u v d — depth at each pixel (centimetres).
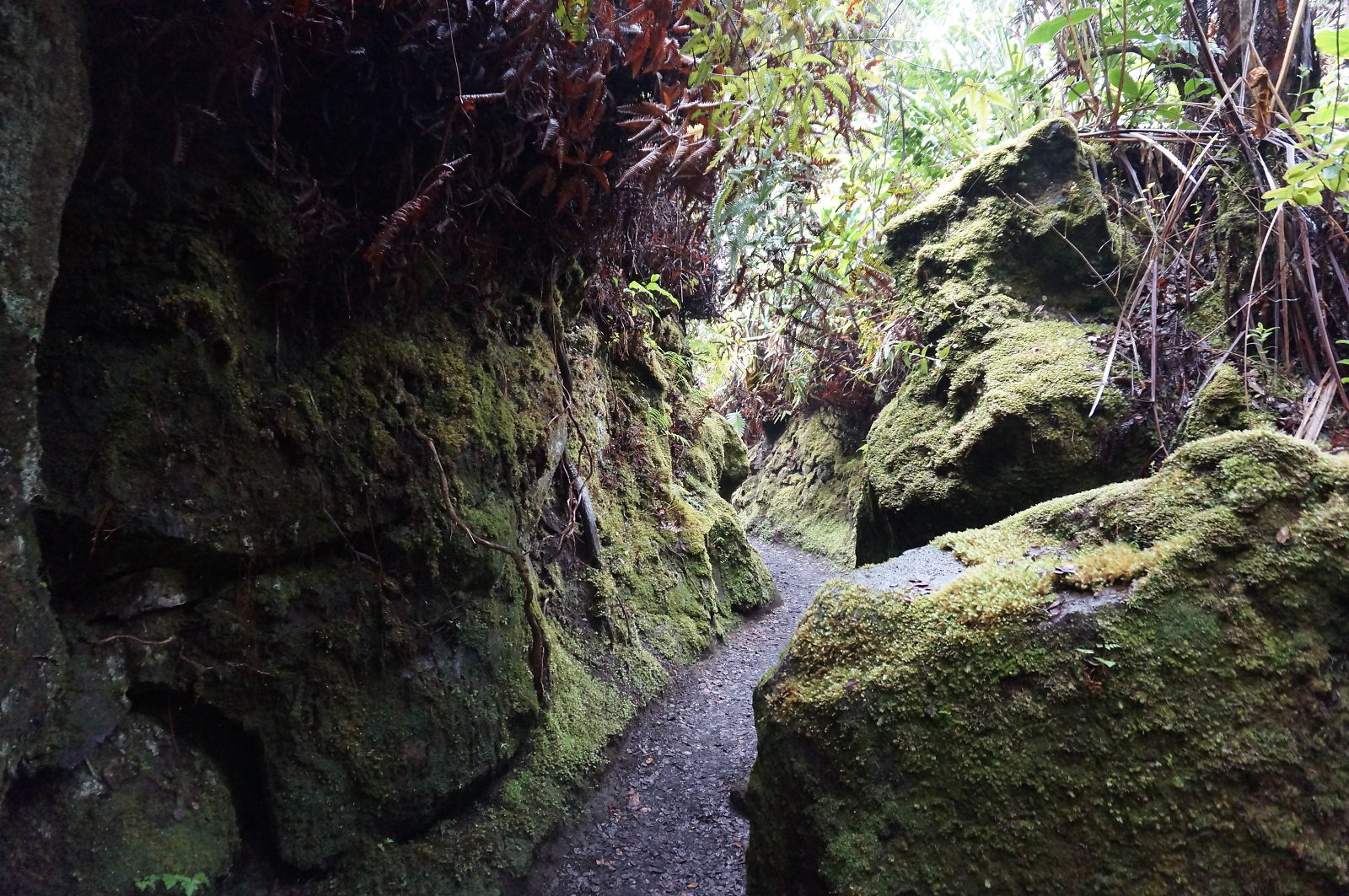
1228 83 318
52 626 154
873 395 583
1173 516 176
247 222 190
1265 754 145
